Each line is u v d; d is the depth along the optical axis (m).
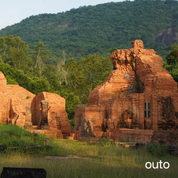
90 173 12.23
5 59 95.31
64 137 39.91
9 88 42.56
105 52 172.12
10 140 18.69
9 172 6.90
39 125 40.69
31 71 97.81
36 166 12.95
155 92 33.16
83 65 59.72
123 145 23.28
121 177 11.91
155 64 36.34
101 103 36.62
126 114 33.22
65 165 13.33
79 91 60.69
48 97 41.38
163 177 12.34
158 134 29.11
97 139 30.27
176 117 31.77
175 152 20.41
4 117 39.06
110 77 38.47
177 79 44.03
